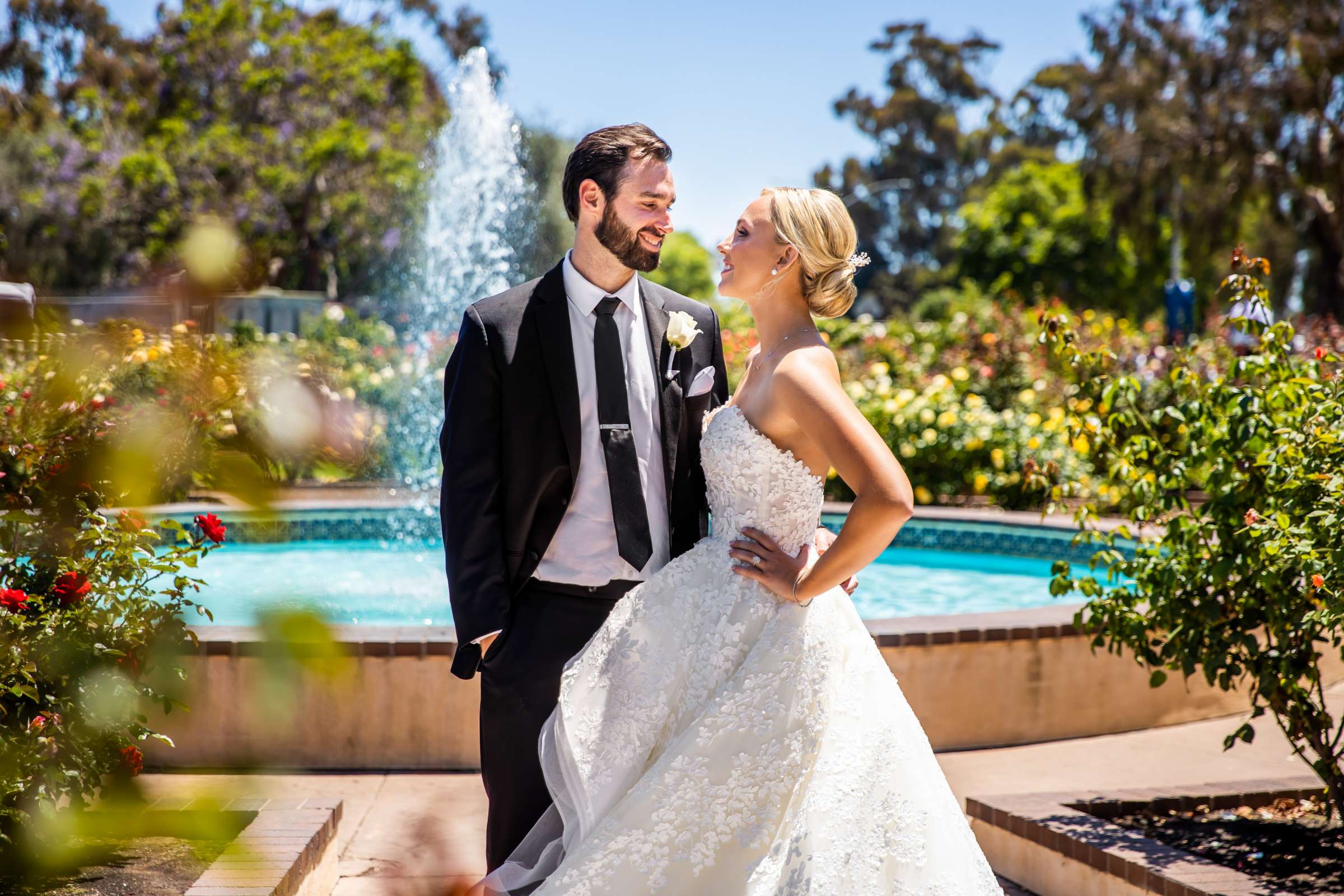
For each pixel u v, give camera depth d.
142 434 0.48
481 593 2.58
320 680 0.48
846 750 2.43
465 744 4.56
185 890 2.57
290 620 0.47
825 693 2.44
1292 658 3.45
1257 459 3.37
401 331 14.93
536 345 2.66
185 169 18.27
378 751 4.54
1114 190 29.31
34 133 17.55
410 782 4.38
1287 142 26.44
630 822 2.40
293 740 4.48
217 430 0.48
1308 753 4.82
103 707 2.34
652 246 2.64
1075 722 5.19
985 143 55.41
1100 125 29.31
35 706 2.41
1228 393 3.59
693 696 2.48
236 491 0.48
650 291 2.86
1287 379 3.57
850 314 51.88
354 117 24.28
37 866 2.52
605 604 2.68
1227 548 3.50
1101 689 5.23
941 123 55.34
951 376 12.96
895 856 2.36
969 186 55.44
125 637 2.63
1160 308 35.69
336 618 0.48
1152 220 29.05
